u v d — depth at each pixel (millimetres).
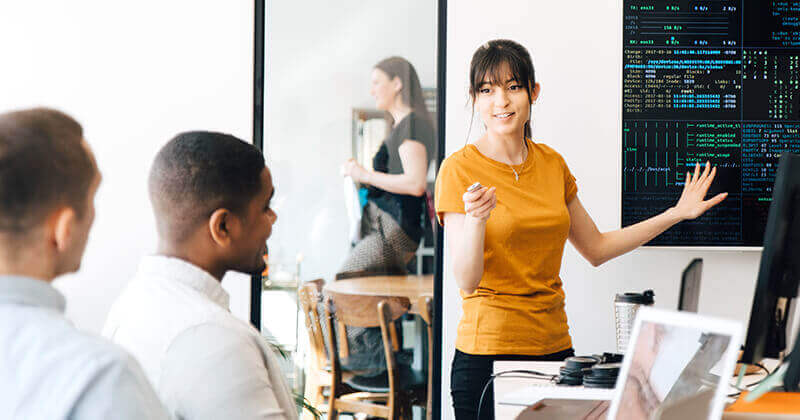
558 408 1420
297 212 3266
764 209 2945
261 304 3258
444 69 3213
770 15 2949
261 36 3238
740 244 2941
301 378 3254
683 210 2355
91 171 773
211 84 3180
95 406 673
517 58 2088
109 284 3115
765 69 2953
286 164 3266
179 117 3166
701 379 963
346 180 3270
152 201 1103
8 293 697
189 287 1060
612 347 3018
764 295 1257
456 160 2084
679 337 1029
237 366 974
